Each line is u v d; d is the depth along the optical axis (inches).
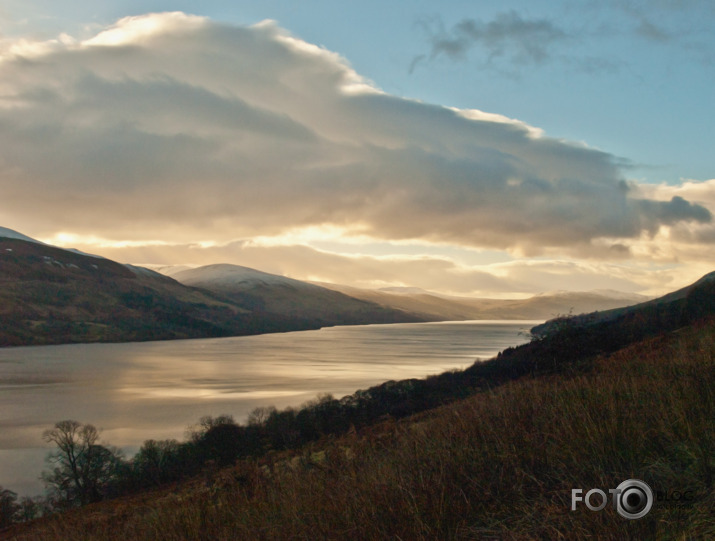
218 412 3083.2
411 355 6993.1
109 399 3708.2
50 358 6732.3
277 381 4493.1
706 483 147.4
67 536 337.4
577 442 184.5
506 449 194.5
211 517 234.7
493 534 153.0
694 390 211.9
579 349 861.8
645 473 161.8
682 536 128.6
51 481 1493.6
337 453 281.9
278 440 1393.9
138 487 1346.0
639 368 332.5
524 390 285.0
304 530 184.7
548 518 148.2
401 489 176.6
